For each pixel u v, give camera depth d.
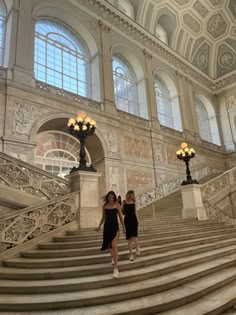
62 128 12.54
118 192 12.99
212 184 11.12
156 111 17.44
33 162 10.03
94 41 15.05
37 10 12.67
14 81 10.36
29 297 3.26
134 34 17.88
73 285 3.47
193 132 20.39
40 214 5.55
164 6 19.22
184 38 21.81
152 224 7.62
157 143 16.44
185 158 10.39
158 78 20.33
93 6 15.51
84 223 6.25
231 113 23.59
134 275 3.80
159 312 3.02
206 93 24.25
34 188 6.38
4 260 4.52
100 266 4.10
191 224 8.20
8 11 11.95
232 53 23.38
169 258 4.91
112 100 14.56
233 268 4.93
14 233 4.99
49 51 13.40
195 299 3.43
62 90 12.23
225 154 23.11
